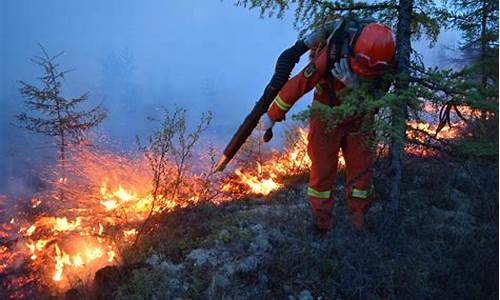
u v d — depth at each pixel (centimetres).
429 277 358
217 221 446
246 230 396
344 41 327
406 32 363
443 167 540
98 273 359
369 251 359
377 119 329
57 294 391
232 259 359
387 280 337
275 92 350
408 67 359
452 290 339
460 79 334
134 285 332
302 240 380
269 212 441
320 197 389
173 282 336
